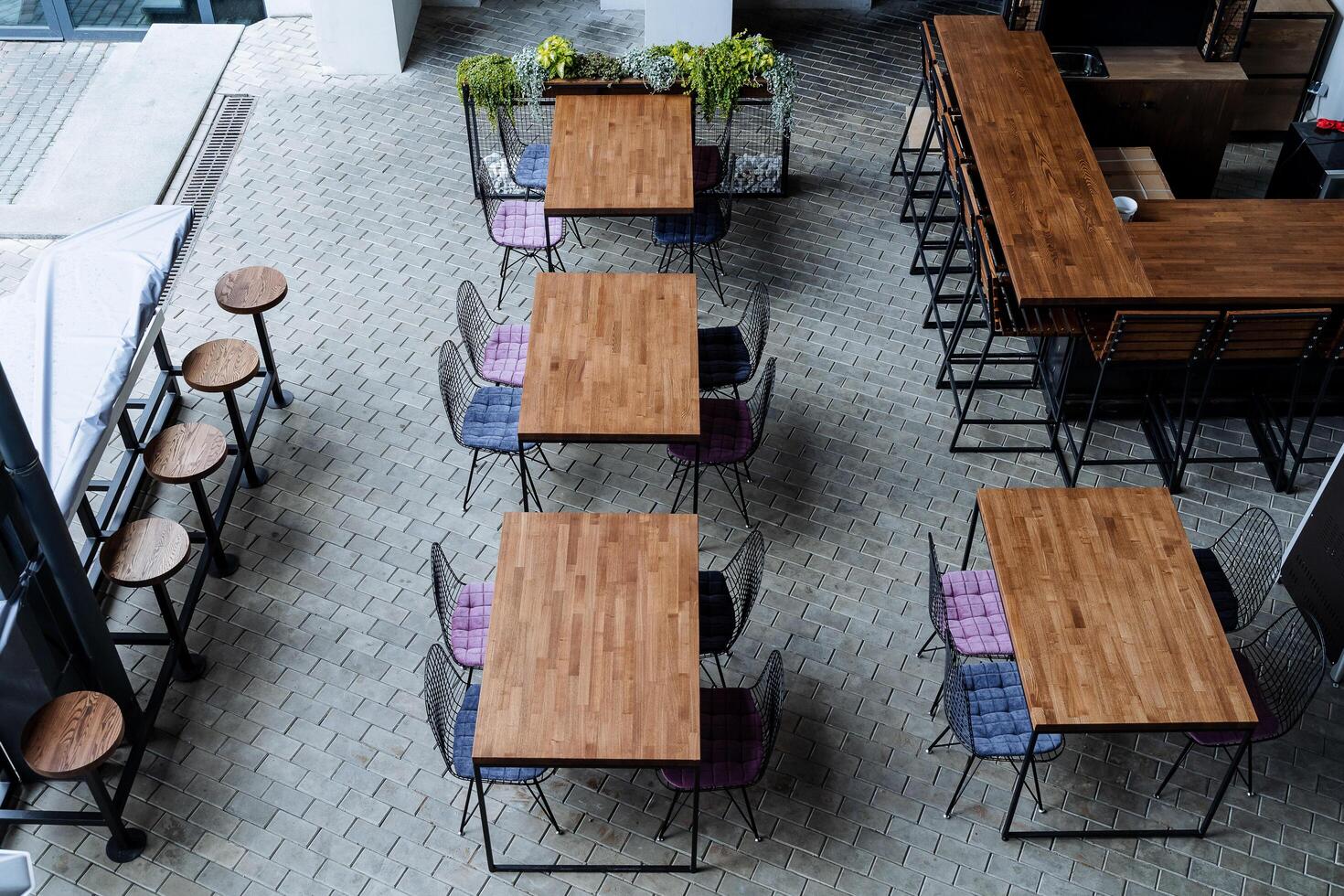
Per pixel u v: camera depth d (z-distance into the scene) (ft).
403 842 23.79
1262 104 39.29
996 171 29.96
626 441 25.96
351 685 26.17
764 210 37.63
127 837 23.44
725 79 34.47
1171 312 27.40
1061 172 29.96
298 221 36.88
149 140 39.40
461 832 23.88
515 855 23.58
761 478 30.22
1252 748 25.23
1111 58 35.12
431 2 45.34
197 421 31.22
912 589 28.04
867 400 32.19
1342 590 25.95
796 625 27.30
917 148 39.50
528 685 21.72
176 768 24.71
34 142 39.52
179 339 33.17
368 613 27.43
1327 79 38.75
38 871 23.21
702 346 30.30
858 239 36.78
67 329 25.35
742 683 26.22
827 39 44.83
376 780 24.67
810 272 35.65
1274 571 25.96
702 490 29.89
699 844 23.72
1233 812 24.35
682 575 23.35
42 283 26.22
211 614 27.27
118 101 40.81
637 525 24.16
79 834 23.75
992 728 23.15
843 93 42.37
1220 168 39.14
